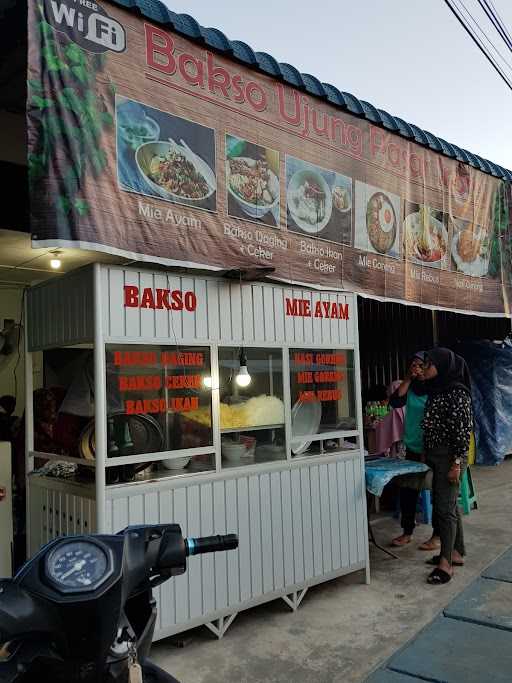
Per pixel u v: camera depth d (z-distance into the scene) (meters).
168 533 1.80
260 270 3.91
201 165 3.87
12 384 5.96
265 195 4.32
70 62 3.19
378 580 4.75
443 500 4.72
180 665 3.44
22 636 1.45
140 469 3.61
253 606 3.99
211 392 3.91
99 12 3.36
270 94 4.43
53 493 3.79
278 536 4.14
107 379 3.45
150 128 3.57
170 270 3.88
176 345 3.76
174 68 3.75
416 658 3.45
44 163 3.04
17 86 4.43
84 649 1.44
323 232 4.81
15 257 5.05
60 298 3.80
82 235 3.14
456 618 3.98
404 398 5.54
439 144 6.30
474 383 9.68
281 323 4.38
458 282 6.53
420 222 6.00
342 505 4.59
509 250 7.48
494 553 5.32
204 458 3.88
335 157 4.98
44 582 1.40
